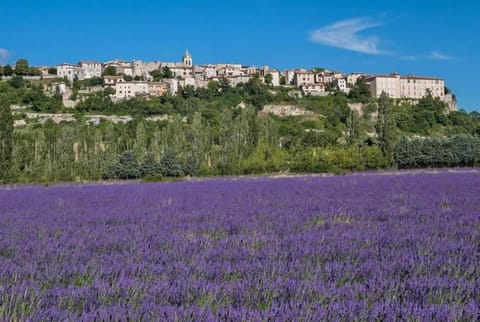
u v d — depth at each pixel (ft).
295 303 13.75
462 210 39.73
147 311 13.24
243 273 18.31
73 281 17.69
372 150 192.34
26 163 182.19
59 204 55.62
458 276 17.53
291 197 57.88
